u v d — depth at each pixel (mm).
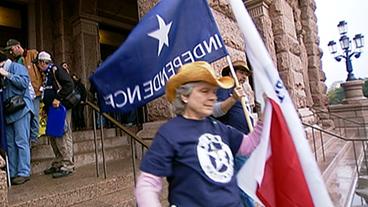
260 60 1662
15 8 8320
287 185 1483
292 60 8492
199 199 1312
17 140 3576
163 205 3111
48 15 8781
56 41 8727
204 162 1359
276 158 1532
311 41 12430
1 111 3521
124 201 3148
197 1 2430
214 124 1539
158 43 2299
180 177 1355
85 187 3244
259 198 1503
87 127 7629
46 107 3922
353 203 4488
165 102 4426
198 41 2389
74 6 8828
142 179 1339
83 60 8531
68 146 3990
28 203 2803
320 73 12812
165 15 2348
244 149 1615
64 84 3830
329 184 4930
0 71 3463
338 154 6871
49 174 4047
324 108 12555
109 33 10195
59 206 3006
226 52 2369
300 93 8742
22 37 8367
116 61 2223
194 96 1441
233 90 2393
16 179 3479
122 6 10195
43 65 3988
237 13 1743
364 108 13273
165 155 1349
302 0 12656
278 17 8219
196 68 1435
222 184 1355
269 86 1624
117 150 5113
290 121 1573
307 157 1528
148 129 4461
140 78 2250
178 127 1421
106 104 2270
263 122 1601
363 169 5938
